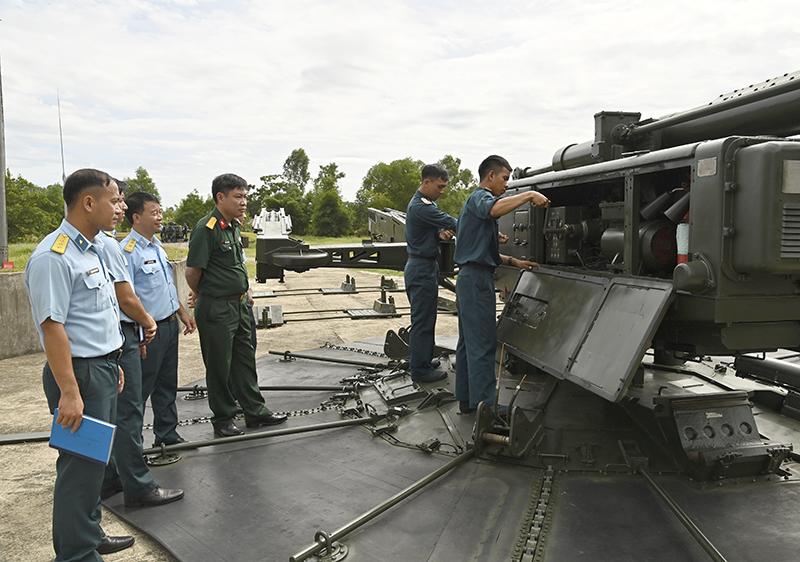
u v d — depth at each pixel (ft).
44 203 108.58
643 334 10.37
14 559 9.41
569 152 16.81
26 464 13.34
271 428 14.93
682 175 12.91
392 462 12.40
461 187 211.41
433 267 16.57
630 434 12.10
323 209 171.42
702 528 9.23
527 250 16.92
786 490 10.55
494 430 12.32
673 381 15.17
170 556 9.32
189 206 239.71
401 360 19.16
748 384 15.58
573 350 12.23
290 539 9.48
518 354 14.16
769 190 9.18
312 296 46.62
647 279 11.23
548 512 9.81
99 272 8.77
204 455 13.14
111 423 8.74
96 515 8.68
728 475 10.89
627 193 12.02
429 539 9.24
